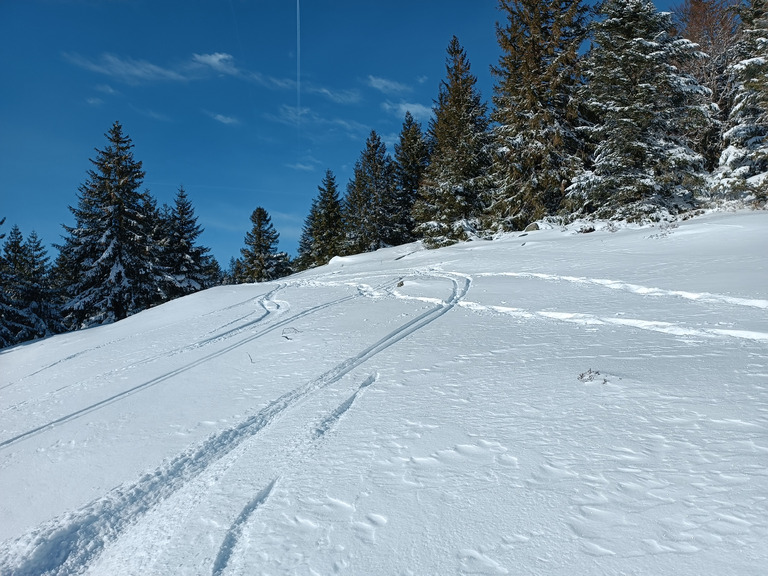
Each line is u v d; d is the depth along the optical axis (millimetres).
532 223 24734
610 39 22094
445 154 33844
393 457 3857
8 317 29797
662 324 6766
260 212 56938
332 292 16109
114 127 33031
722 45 27797
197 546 3100
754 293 7508
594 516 2684
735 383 4223
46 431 6289
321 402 5578
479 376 5613
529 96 25656
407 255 28062
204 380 7488
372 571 2564
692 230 15211
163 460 4723
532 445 3662
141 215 33062
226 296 18219
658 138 22156
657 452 3250
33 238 45062
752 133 21422
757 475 2797
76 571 3236
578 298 9586
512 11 27312
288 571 2676
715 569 2156
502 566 2428
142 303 33625
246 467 4152
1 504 4352
